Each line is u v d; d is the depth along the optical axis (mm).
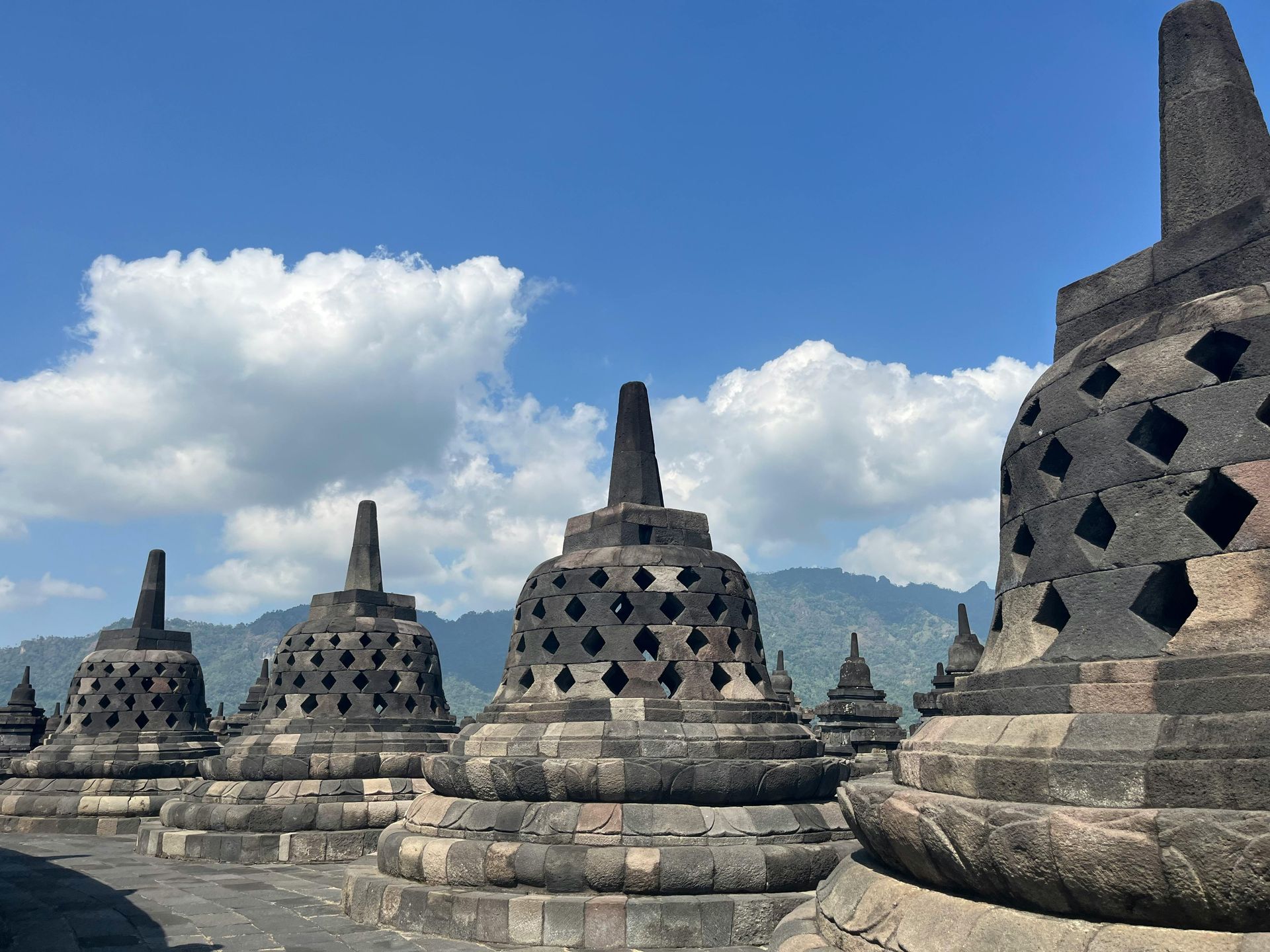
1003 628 8148
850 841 13359
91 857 21031
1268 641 6074
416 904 12703
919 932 6641
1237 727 5723
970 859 6418
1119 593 6941
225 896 15766
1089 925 5805
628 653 14227
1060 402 7883
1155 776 5805
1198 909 5371
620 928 11602
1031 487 8000
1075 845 5734
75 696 29031
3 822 26906
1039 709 6918
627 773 12703
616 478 16297
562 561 15438
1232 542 6500
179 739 28594
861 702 33344
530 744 13617
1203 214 8047
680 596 14609
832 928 7723
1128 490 7105
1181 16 8688
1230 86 8281
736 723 13922
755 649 15258
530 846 12516
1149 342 7402
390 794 20969
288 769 20984
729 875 12016
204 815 20984
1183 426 7242
